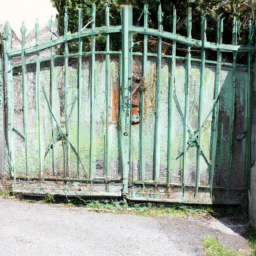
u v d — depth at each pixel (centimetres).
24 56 425
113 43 454
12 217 381
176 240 355
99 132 425
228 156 425
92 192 431
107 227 376
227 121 422
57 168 435
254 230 382
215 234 376
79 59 418
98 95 420
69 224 377
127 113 417
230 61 425
